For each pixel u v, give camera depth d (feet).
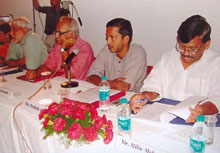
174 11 7.43
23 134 4.53
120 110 4.22
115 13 8.81
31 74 6.89
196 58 4.72
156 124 3.81
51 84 6.38
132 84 6.21
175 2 7.34
